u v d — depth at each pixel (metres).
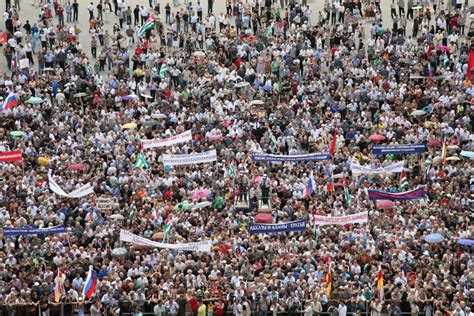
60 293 170.62
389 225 190.00
